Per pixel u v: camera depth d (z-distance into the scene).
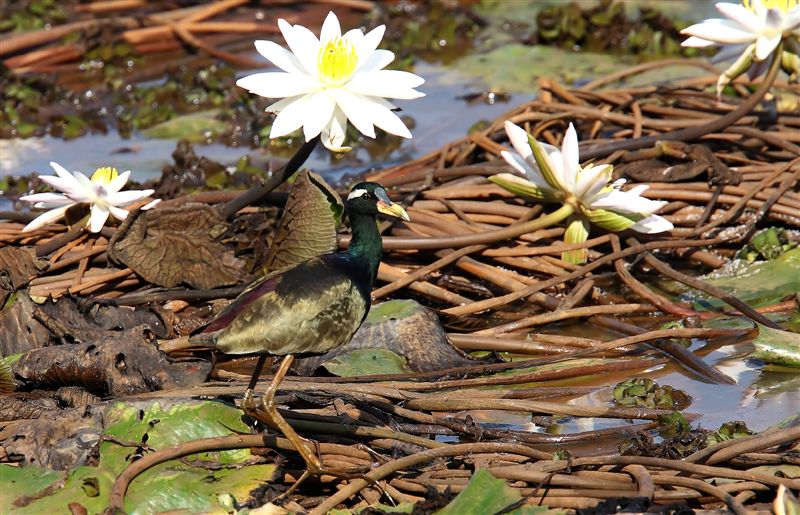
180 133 14.88
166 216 10.09
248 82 8.85
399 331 9.25
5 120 15.42
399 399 8.35
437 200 11.34
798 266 10.34
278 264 9.89
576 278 10.41
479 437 7.99
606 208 10.30
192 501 7.07
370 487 7.22
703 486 6.79
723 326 9.76
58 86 16.34
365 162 13.68
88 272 10.27
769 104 12.87
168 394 8.01
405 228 10.92
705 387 8.86
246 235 10.52
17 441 7.57
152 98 16.02
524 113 12.84
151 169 13.45
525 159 10.58
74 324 9.40
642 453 7.61
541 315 9.71
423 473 7.39
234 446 7.42
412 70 17.02
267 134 14.35
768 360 9.07
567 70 16.38
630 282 10.11
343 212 10.09
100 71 17.48
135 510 6.96
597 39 17.31
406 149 13.98
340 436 7.74
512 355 9.52
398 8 19.14
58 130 15.21
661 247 10.38
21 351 9.16
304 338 7.27
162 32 18.05
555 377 8.94
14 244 10.83
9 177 13.19
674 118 12.85
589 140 12.47
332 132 9.06
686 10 18.25
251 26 18.45
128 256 9.98
